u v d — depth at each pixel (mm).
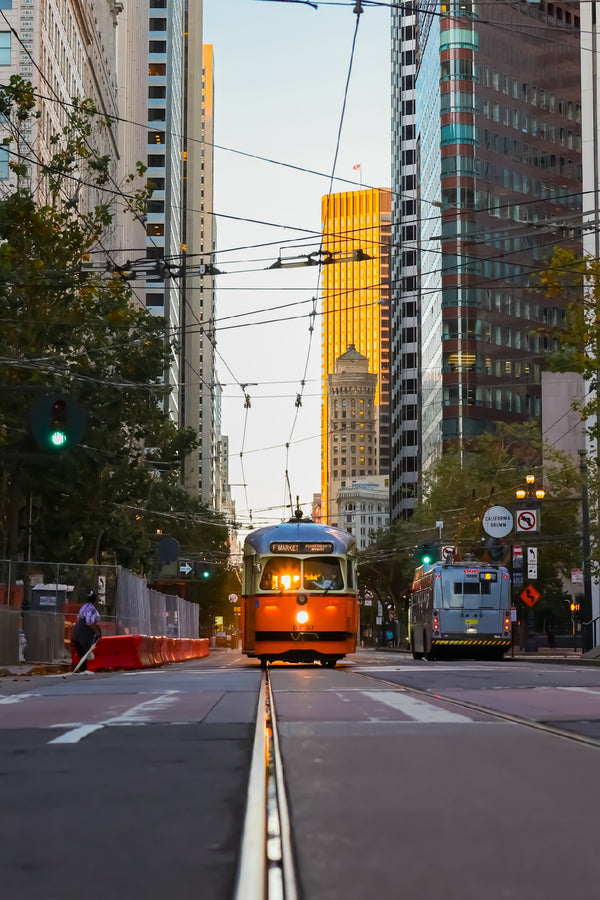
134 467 63250
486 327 152000
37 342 50906
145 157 191375
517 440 110375
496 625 60062
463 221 151500
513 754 11422
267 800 8531
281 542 42375
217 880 5855
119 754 11664
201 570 101188
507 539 91125
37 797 8797
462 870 6027
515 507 94438
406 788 9062
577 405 54844
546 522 94188
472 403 150250
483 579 60312
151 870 6109
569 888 5609
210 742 12742
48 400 29031
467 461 148500
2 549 58250
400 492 198375
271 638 41875
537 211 159500
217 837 7035
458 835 7020
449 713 16766
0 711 18344
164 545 79688
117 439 61844
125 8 169875
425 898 5414
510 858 6324
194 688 24625
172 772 10203
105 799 8664
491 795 8695
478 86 153250
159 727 14672
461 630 59906
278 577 42156
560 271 41406
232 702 19547
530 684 25844
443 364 151875
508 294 154750
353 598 42656
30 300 49938
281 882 5785
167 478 84375
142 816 7863
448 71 152625
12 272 47062
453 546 82812
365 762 10758
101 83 130125
